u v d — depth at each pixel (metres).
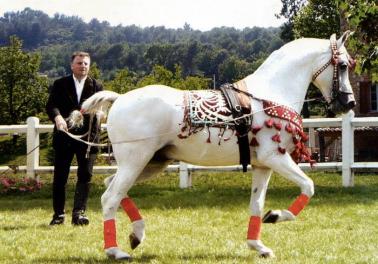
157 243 7.73
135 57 160.00
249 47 158.38
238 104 6.62
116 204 6.66
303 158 6.83
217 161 6.72
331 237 8.08
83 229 8.94
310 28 37.44
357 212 10.25
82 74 9.23
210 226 9.15
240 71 101.06
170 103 6.64
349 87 6.97
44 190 13.98
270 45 151.50
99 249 7.36
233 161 6.73
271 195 12.54
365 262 6.53
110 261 6.59
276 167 6.55
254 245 6.83
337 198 11.86
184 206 11.37
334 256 6.80
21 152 32.88
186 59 134.12
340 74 6.94
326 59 6.97
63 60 179.12
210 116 6.57
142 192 13.23
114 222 6.70
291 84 6.88
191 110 6.59
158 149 6.70
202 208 11.02
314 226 9.02
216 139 6.59
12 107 47.16
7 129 14.42
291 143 6.68
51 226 9.27
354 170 13.36
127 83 51.16
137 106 6.64
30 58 47.25
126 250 7.28
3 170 14.70
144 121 6.60
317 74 7.00
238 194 12.84
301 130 6.74
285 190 13.13
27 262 6.63
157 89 6.77
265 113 6.61
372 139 23.61
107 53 166.12
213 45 160.38
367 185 13.60
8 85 46.69
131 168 6.64
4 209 11.50
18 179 14.00
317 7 37.09
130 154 6.62
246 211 10.60
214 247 7.42
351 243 7.67
